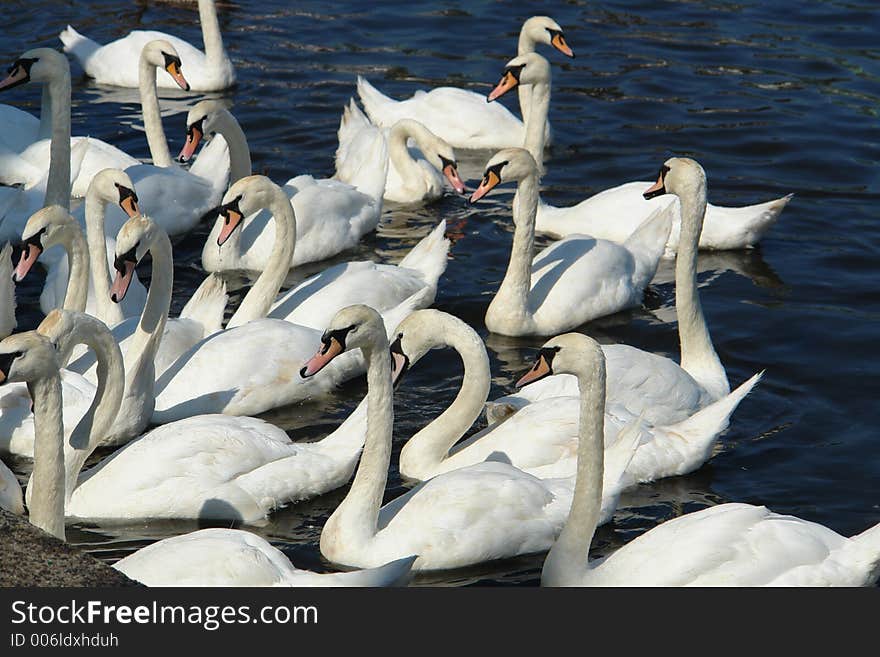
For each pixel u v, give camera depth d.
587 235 18.83
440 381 16.09
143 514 13.07
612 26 28.58
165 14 29.08
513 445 13.54
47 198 18.70
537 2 30.00
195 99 24.94
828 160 22.48
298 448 13.70
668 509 13.45
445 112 23.88
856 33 28.19
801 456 14.42
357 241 20.23
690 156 22.62
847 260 19.34
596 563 11.62
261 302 17.06
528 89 23.91
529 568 12.47
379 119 24.14
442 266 18.06
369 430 12.33
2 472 12.82
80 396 14.21
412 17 29.05
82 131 23.48
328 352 12.19
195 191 20.48
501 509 12.42
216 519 13.19
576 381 14.68
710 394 15.22
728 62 26.62
